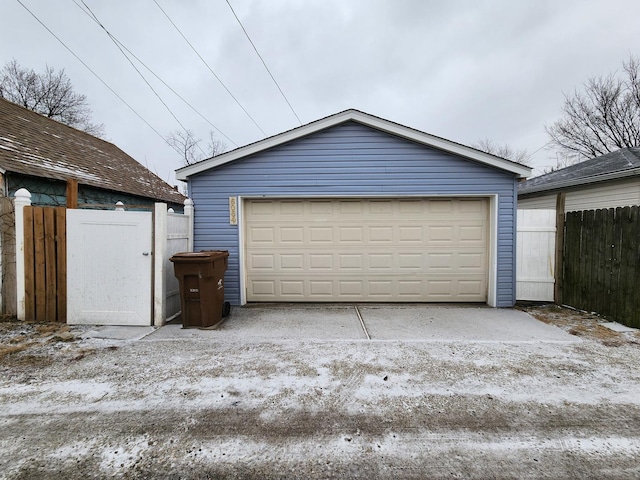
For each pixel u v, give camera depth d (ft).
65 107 80.69
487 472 6.63
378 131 20.47
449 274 21.08
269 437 7.73
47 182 22.66
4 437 7.69
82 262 16.40
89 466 6.79
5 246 16.84
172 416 8.57
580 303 18.89
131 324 16.40
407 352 12.89
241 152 20.40
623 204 24.16
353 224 21.16
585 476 6.50
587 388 9.95
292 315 18.49
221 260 17.29
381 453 7.18
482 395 9.57
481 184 20.29
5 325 15.96
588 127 72.28
